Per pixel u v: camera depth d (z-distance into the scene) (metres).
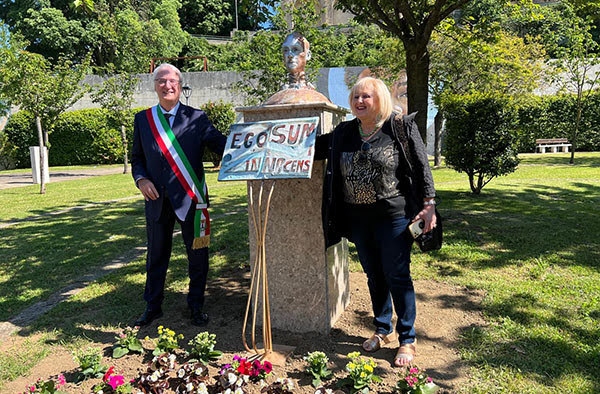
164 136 3.15
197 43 38.56
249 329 3.20
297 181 2.97
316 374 2.46
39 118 11.84
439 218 2.61
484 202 7.87
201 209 3.21
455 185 10.32
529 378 2.43
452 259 4.69
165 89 3.13
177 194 3.16
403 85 17.42
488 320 3.21
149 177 3.24
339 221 2.79
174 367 2.62
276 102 3.00
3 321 3.58
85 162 23.34
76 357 2.60
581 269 4.21
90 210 9.03
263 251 2.62
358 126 2.60
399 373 2.52
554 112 20.02
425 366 2.61
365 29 28.81
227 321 3.36
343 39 25.75
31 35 30.27
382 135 2.50
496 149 8.23
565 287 3.78
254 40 13.93
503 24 18.64
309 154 2.56
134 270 4.78
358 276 4.36
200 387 2.35
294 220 3.02
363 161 2.51
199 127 3.24
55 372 2.68
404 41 5.89
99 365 2.62
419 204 2.55
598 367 2.52
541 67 17.98
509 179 11.17
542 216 6.60
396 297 2.66
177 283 4.30
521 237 5.39
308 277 3.04
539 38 16.62
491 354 2.70
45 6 31.06
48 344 3.07
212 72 23.27
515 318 3.21
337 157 2.63
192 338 3.05
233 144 2.80
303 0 9.14
